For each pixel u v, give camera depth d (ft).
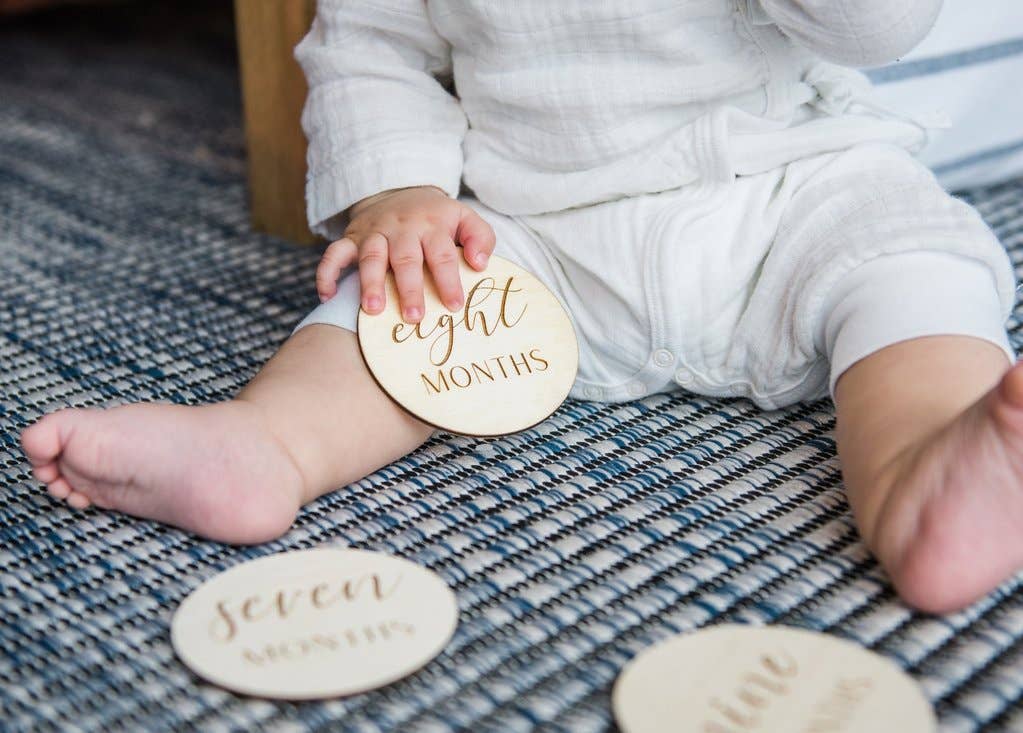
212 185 4.61
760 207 2.70
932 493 2.02
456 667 2.05
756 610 2.16
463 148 3.06
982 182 4.05
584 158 2.83
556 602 2.21
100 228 4.19
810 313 2.54
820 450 2.68
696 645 2.02
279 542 2.39
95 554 2.37
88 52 6.29
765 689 1.91
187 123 5.27
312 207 3.09
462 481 2.60
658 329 2.70
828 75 2.85
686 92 2.75
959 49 3.55
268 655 2.04
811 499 2.49
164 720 1.96
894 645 2.05
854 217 2.57
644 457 2.68
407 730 1.92
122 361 3.24
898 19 2.57
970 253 2.44
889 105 3.39
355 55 3.05
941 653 2.03
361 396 2.52
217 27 6.71
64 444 2.27
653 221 2.72
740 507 2.48
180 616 2.13
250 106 3.98
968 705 1.92
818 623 2.12
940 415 2.15
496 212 3.00
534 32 2.76
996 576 2.03
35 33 6.60
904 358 2.29
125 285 3.73
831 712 1.86
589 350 2.84
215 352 3.28
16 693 2.03
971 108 3.69
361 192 2.94
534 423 2.60
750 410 2.87
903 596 2.10
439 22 2.96
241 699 1.99
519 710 1.95
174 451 2.27
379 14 3.02
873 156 2.75
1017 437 1.90
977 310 2.37
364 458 2.52
